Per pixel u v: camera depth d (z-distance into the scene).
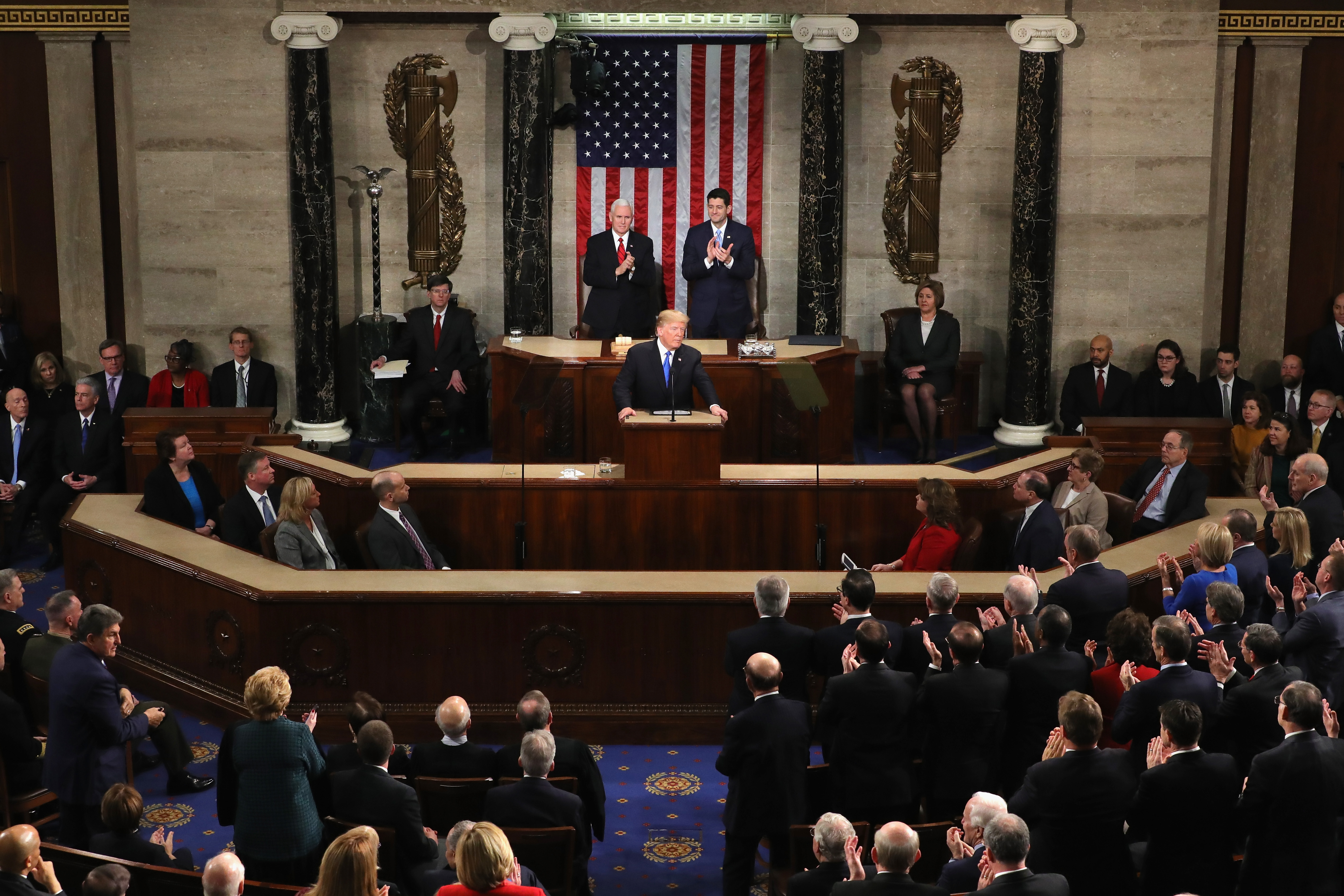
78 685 6.19
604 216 12.84
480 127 12.60
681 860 6.57
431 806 5.84
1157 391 11.88
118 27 12.23
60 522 9.48
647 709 7.70
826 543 9.04
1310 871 5.12
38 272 12.71
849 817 5.95
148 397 11.80
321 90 11.94
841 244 12.43
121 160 12.51
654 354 9.42
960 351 12.88
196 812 7.00
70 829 6.32
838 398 11.12
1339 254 12.74
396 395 12.02
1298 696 5.13
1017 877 4.46
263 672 5.59
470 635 7.59
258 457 8.67
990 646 6.36
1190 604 7.06
